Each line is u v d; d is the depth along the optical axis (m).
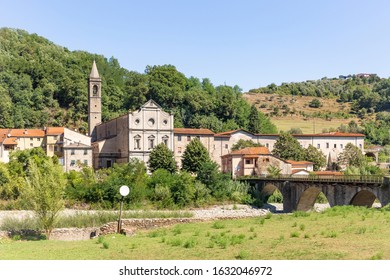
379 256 27.38
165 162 122.88
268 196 113.69
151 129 141.38
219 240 36.25
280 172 124.81
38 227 63.16
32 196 56.31
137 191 100.12
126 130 140.25
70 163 137.12
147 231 51.88
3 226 63.94
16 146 156.50
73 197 98.19
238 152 132.25
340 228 39.88
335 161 165.12
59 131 159.25
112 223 65.06
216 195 108.81
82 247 39.00
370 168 136.88
